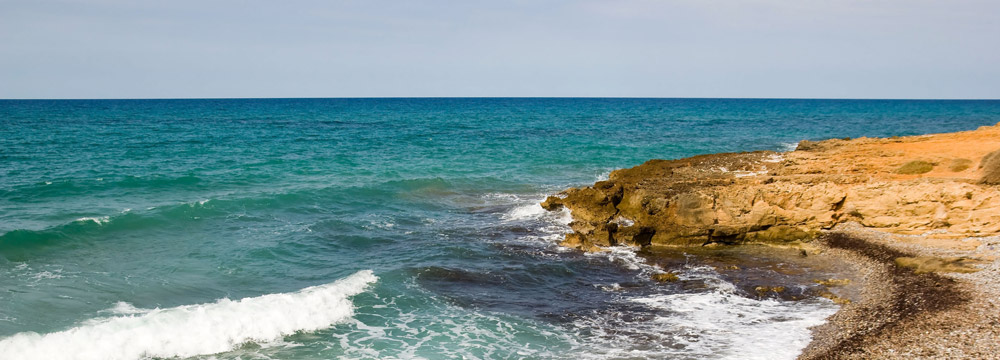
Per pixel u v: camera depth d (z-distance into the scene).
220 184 38.62
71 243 23.92
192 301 19.70
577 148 63.09
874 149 40.97
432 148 62.50
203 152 55.25
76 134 70.81
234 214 30.00
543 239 28.00
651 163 42.03
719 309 20.09
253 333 17.61
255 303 18.66
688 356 16.77
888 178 30.52
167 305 19.22
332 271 23.11
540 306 20.44
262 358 16.58
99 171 41.97
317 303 19.30
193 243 25.38
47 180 37.47
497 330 18.53
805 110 181.25
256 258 24.06
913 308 18.89
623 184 33.09
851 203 27.03
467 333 18.30
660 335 18.17
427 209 33.81
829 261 24.69
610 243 27.12
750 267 24.31
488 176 44.28
